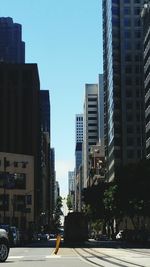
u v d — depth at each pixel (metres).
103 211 117.00
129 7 172.62
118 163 163.75
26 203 124.06
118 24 172.62
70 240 66.06
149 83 124.94
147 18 129.25
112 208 94.88
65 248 49.97
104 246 56.38
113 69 170.00
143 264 25.20
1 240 26.05
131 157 164.38
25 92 163.88
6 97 162.50
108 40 181.62
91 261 27.81
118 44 171.62
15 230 60.53
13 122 161.25
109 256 33.41
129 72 169.88
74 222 66.62
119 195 76.88
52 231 197.00
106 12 188.25
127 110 167.38
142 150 164.75
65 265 24.48
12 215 120.56
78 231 66.19
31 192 133.12
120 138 165.88
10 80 163.88
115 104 167.62
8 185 74.56
